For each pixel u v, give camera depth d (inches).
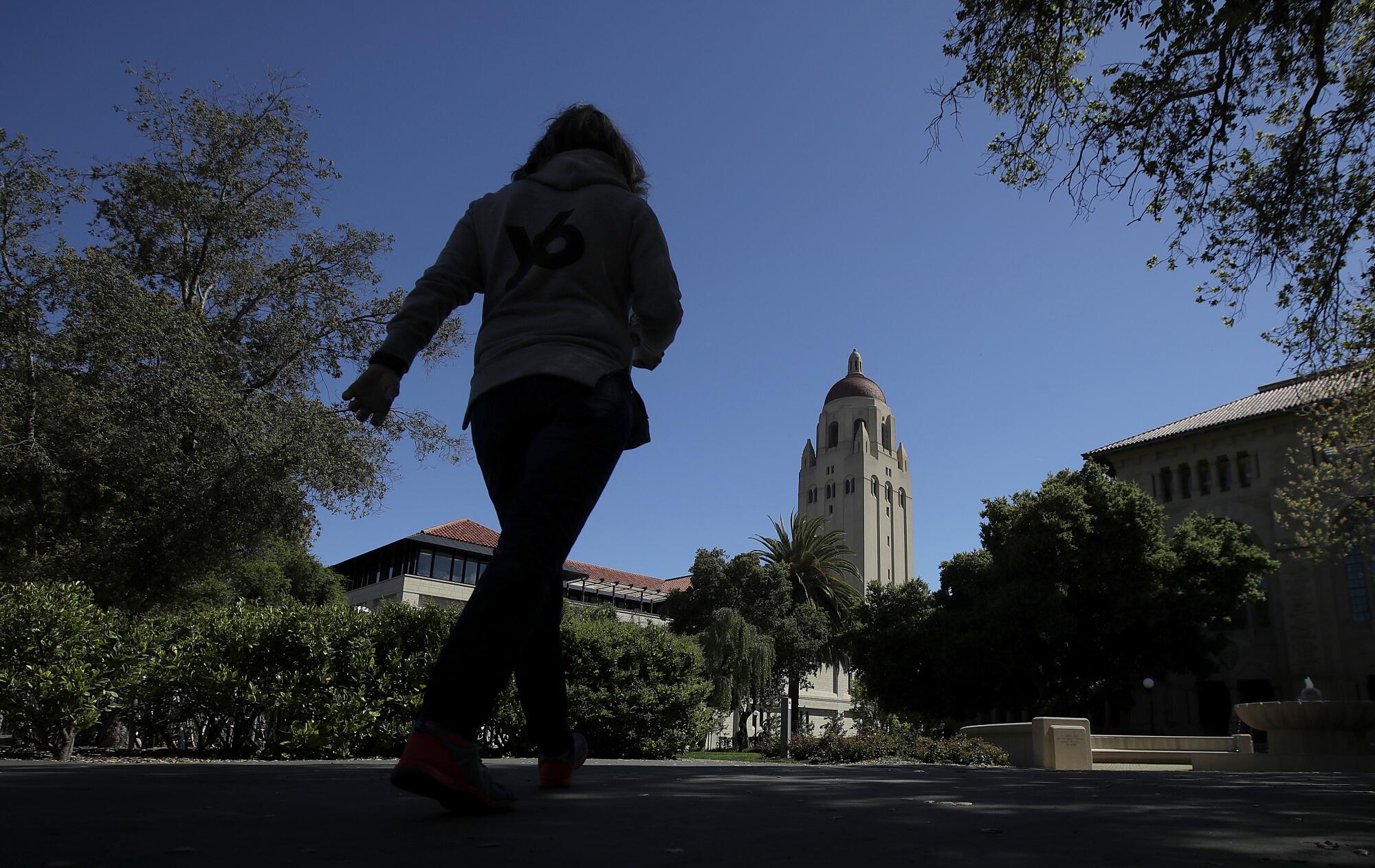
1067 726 518.0
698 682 490.6
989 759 523.8
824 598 1673.2
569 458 66.3
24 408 572.1
